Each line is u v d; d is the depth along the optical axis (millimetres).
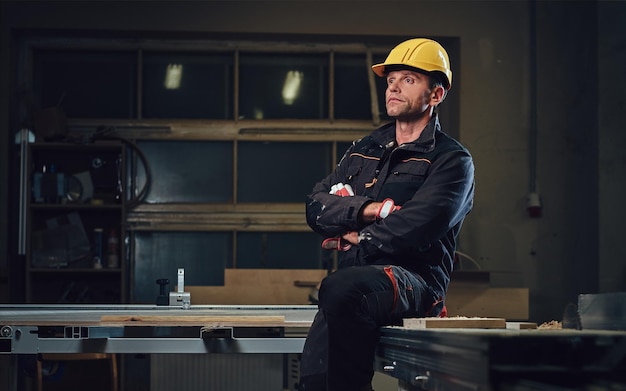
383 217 2434
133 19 6715
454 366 1677
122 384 6254
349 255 2543
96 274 6688
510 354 1524
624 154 6629
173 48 6879
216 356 4176
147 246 6770
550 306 6805
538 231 6848
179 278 3830
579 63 6949
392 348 2166
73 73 6879
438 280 2504
